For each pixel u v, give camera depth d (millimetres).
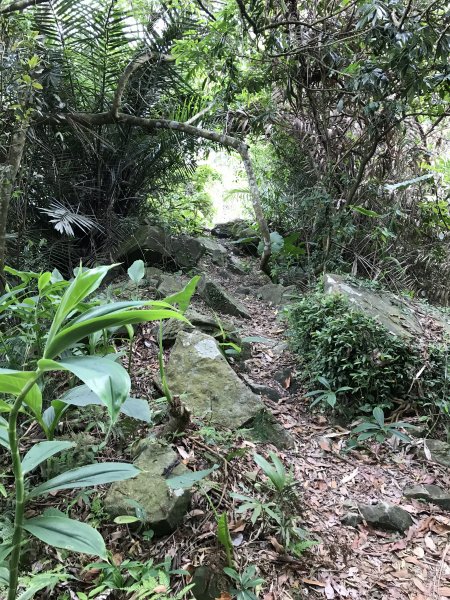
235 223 7484
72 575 1807
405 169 5617
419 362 3506
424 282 5625
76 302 1141
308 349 3721
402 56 3857
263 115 5496
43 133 4531
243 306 4676
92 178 4988
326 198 5234
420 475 2867
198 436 2492
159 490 2102
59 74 4297
